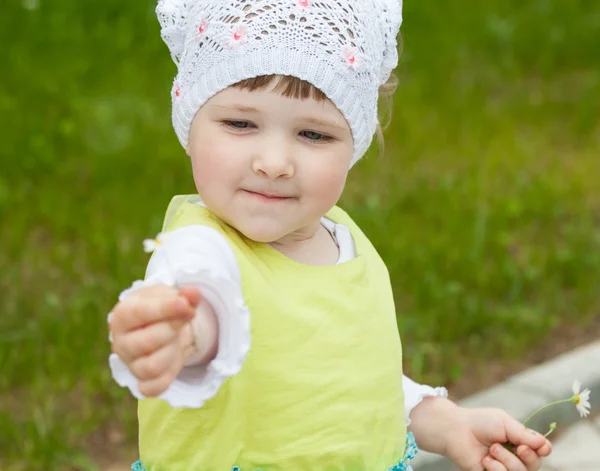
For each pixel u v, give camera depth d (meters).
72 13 7.27
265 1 1.75
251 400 1.68
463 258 4.23
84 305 3.75
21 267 4.16
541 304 4.04
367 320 1.83
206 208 1.79
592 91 6.55
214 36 1.75
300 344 1.71
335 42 1.75
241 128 1.72
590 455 3.23
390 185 5.11
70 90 5.98
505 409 3.26
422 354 3.56
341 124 1.76
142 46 6.82
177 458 1.70
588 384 3.43
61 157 5.25
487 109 6.27
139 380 1.30
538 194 4.95
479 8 7.79
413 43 7.09
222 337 1.40
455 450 2.05
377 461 1.79
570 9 7.81
